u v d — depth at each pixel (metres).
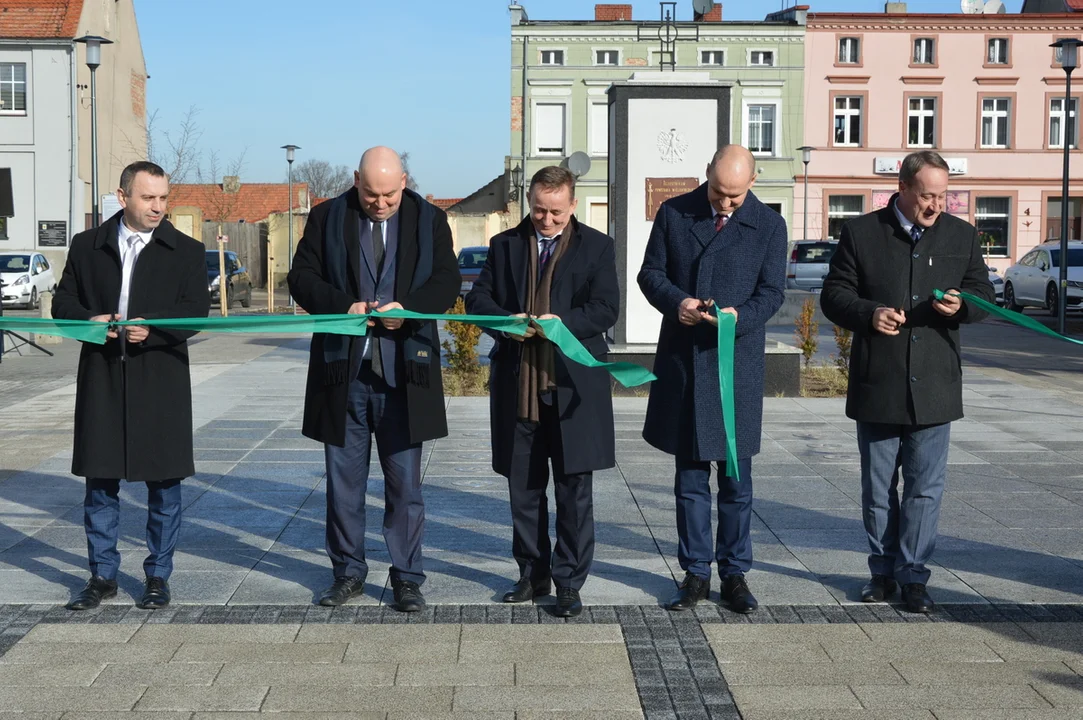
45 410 11.69
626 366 5.19
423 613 5.17
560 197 5.12
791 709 4.13
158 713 4.07
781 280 5.32
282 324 5.11
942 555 6.17
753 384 5.27
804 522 6.94
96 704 4.14
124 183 5.20
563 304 5.22
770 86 44.09
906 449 5.31
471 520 7.00
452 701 4.19
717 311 5.07
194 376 14.56
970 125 44.50
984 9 44.53
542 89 43.94
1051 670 4.50
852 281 5.36
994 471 8.50
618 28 43.59
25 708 4.10
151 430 5.13
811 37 44.00
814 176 44.50
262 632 4.89
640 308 12.73
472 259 31.94
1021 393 13.18
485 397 12.47
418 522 5.27
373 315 4.97
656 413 5.37
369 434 5.34
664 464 8.66
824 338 20.95
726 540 5.32
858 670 4.50
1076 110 44.56
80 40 22.61
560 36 43.62
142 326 5.03
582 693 4.27
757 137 44.59
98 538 5.29
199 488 7.84
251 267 47.75
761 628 4.99
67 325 4.97
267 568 5.91
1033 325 5.14
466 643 4.79
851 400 5.36
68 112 37.50
